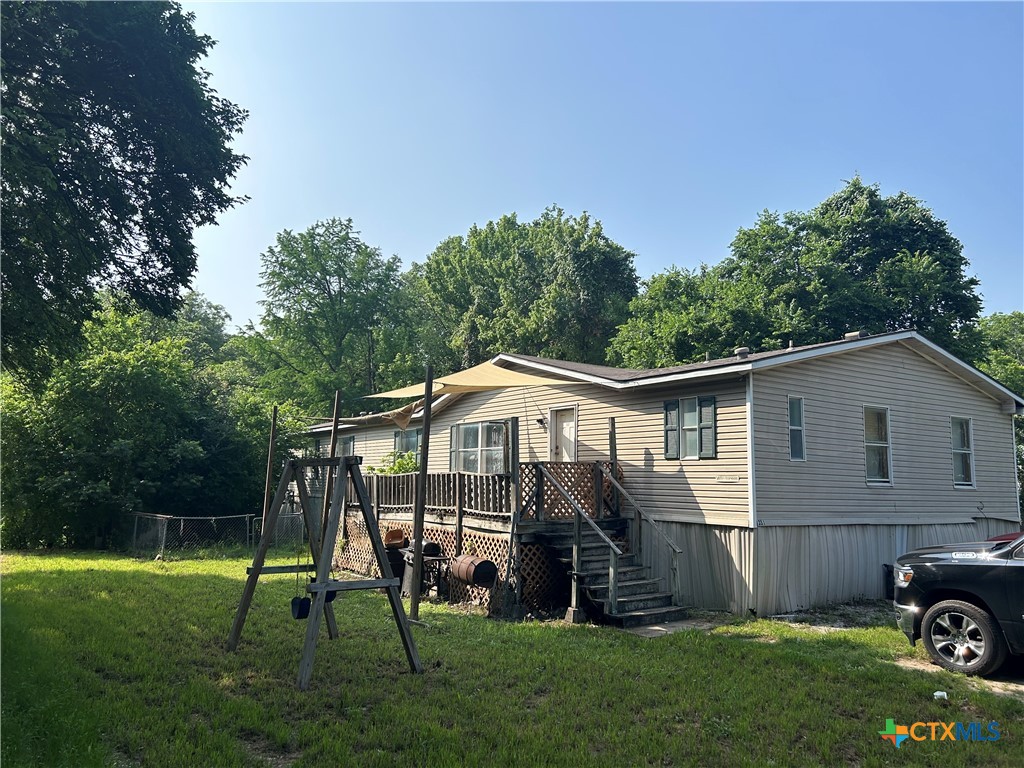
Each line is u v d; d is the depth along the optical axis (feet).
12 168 31.94
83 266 40.37
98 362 69.62
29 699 18.03
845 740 18.99
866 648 29.73
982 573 25.59
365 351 145.79
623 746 17.97
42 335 42.52
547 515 39.99
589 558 38.37
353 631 29.81
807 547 40.09
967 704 22.18
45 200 36.68
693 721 20.21
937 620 26.81
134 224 44.55
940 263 94.99
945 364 51.03
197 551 63.46
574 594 36.65
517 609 36.83
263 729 18.08
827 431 42.68
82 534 70.08
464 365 148.25
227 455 76.33
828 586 40.86
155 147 42.50
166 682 21.43
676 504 42.09
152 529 65.46
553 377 52.21
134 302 49.11
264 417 80.02
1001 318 150.41
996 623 25.21
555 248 138.51
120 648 24.57
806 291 94.02
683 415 42.29
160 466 71.20
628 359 102.12
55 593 35.63
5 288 38.24
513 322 133.80
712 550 39.81
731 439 39.34
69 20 36.14
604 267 131.75
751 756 17.67
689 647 29.25
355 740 17.67
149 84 40.16
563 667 25.22
